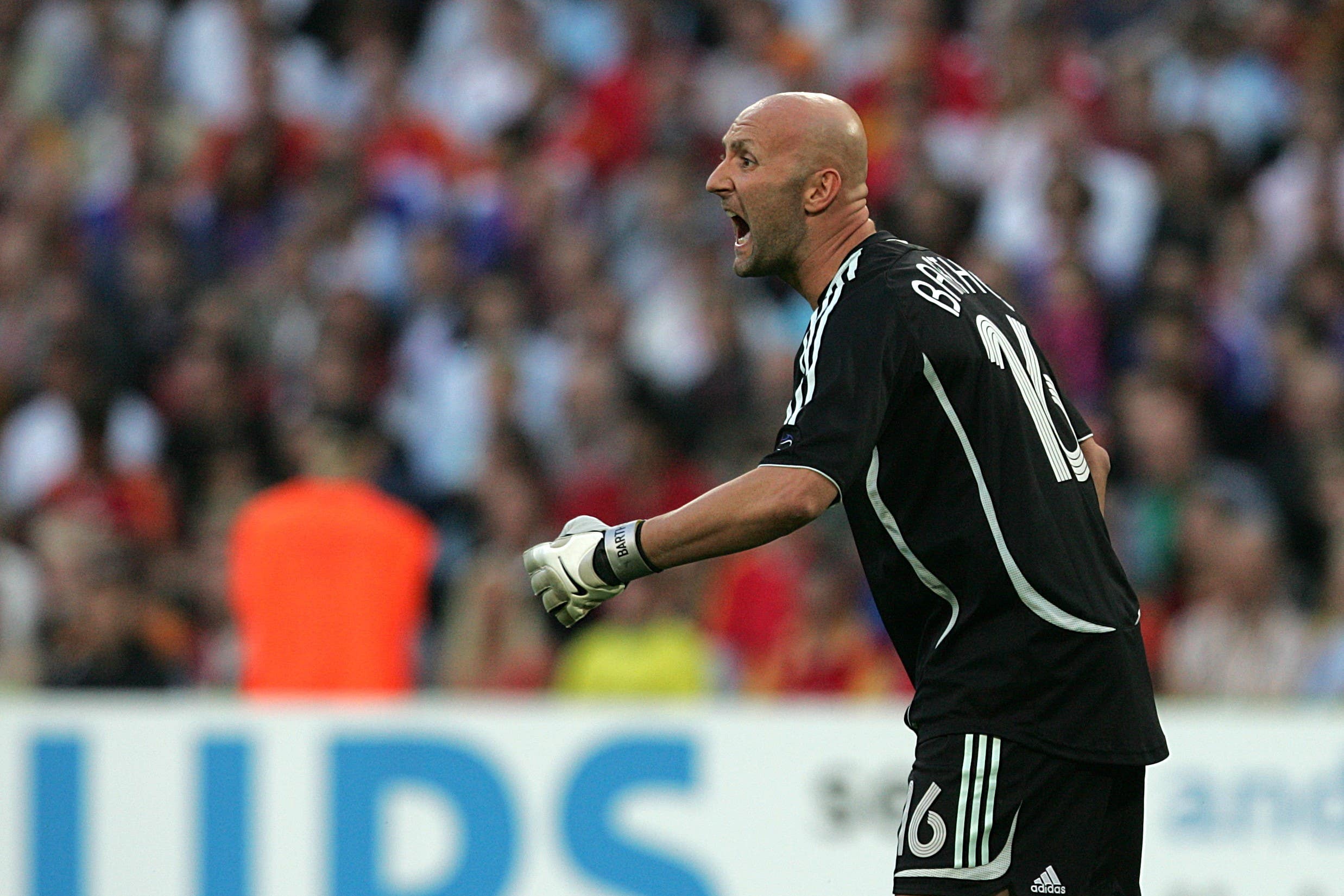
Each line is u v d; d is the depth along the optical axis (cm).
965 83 3772
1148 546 2841
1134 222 3459
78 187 3941
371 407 3256
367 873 2050
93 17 4253
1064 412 1227
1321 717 2059
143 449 3344
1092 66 3862
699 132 3784
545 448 3183
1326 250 3344
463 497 3039
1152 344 3128
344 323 3241
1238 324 3259
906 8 3856
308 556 2358
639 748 2072
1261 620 2586
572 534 1180
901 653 1229
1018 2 3938
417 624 2877
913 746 2066
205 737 2053
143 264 3569
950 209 3406
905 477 1162
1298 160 3616
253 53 4016
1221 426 3161
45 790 2038
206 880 2039
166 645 2702
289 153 3822
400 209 3678
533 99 3956
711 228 3566
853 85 3784
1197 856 2041
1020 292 3256
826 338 1152
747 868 2058
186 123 4078
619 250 3553
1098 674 1166
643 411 3098
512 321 3316
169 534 3105
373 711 2067
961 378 1147
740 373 3188
